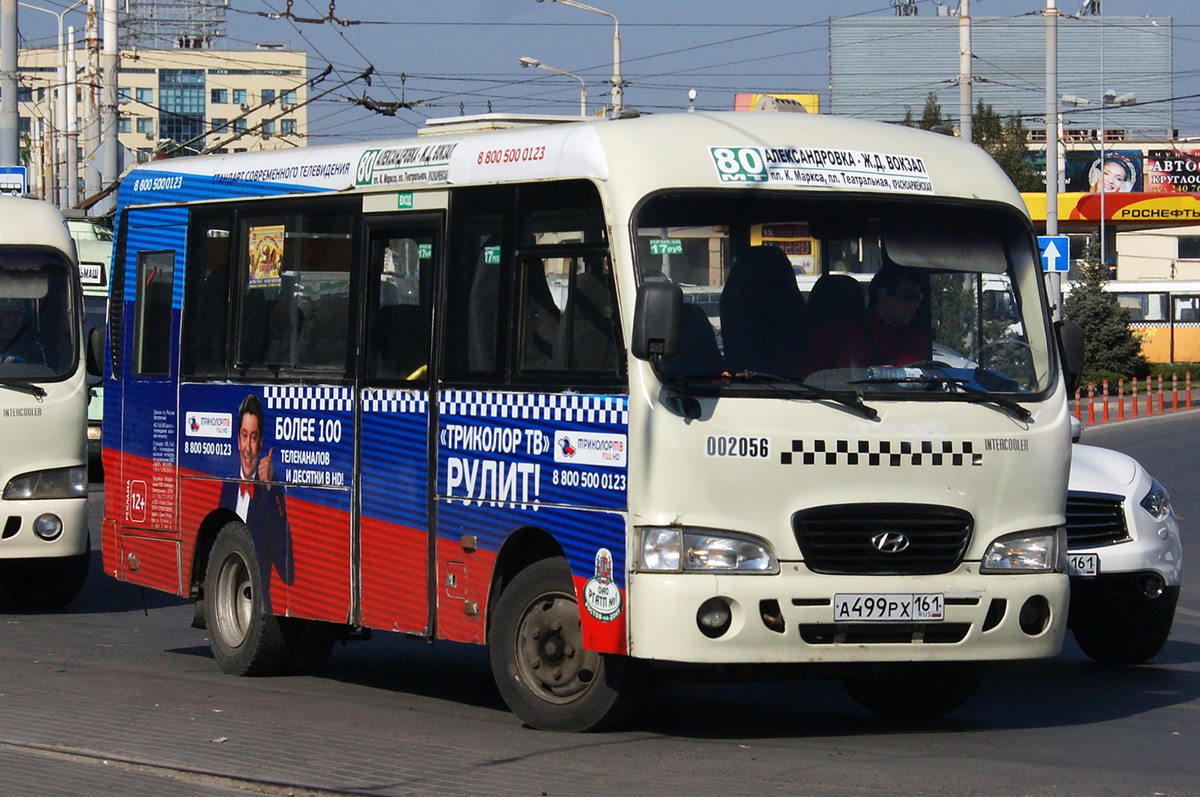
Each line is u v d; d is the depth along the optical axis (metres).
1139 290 81.25
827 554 9.30
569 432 9.65
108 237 31.78
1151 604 12.66
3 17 32.19
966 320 9.95
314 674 12.59
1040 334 10.12
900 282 9.83
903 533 9.43
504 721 10.40
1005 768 8.92
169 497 13.11
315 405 11.59
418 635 10.71
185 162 13.21
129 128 148.12
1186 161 114.06
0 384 15.48
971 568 9.59
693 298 9.41
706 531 9.15
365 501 11.13
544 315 9.90
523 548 10.25
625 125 9.78
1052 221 38.19
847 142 10.02
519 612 10.02
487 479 10.20
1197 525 23.22
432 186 10.75
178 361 13.02
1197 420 45.44
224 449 12.49
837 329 9.61
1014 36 136.12
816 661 9.26
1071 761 9.17
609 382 9.41
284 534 11.85
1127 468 12.95
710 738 9.86
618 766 8.91
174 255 13.17
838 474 9.31
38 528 15.54
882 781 8.55
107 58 40.31
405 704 11.15
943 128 121.12
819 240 9.72
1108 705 11.29
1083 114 139.88
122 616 16.03
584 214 9.69
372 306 11.19
